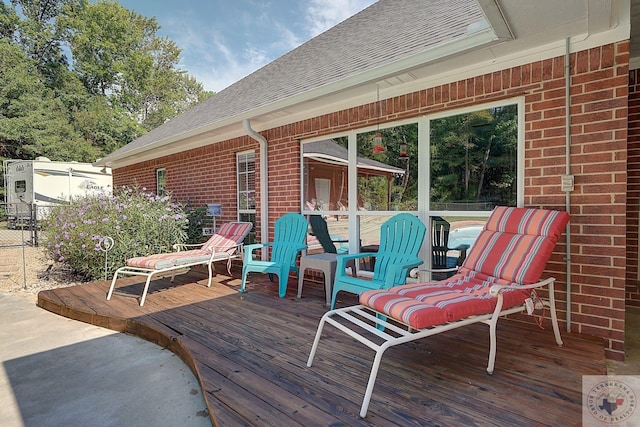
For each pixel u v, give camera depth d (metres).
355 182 4.62
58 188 12.85
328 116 4.75
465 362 2.50
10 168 13.63
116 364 2.94
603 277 2.76
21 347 3.30
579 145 2.85
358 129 4.54
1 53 17.95
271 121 5.55
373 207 4.45
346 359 2.60
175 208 6.80
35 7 23.11
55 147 18.22
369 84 3.80
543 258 2.57
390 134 4.21
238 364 2.54
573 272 2.90
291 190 5.34
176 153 8.02
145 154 8.81
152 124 27.12
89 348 3.27
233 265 6.41
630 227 3.79
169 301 4.20
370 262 4.52
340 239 4.82
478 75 3.39
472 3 3.91
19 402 2.40
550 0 2.23
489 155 3.45
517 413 1.90
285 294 4.39
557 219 2.64
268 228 5.74
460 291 2.66
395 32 4.60
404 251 3.50
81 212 5.93
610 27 2.63
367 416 1.91
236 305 3.97
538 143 3.06
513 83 3.17
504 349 2.67
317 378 2.33
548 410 1.92
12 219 13.54
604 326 2.76
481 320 2.35
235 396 2.12
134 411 2.29
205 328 3.28
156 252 6.05
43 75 21.66
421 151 3.94
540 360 2.48
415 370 2.40
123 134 22.38
